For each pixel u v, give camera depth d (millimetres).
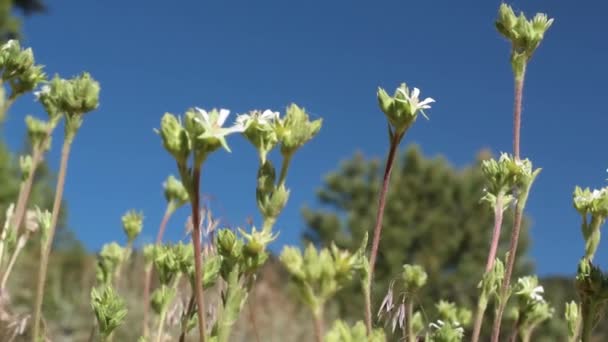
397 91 242
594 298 226
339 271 177
